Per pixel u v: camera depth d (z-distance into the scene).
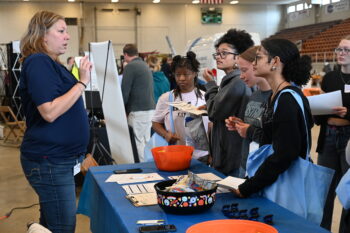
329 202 2.32
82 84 1.77
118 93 3.76
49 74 1.68
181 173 2.09
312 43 16.50
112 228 1.55
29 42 1.77
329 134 2.41
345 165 2.33
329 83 2.52
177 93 2.68
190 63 2.62
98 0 16.56
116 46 17.45
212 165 2.28
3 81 9.90
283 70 1.63
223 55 2.17
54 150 1.75
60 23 1.79
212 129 2.25
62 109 1.70
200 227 1.19
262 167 1.55
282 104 1.51
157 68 7.02
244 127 1.83
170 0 17.23
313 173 1.51
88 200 2.20
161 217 1.42
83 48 16.86
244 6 18.97
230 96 2.05
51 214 1.80
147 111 4.38
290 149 1.48
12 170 5.24
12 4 15.99
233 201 1.58
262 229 1.17
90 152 3.98
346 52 2.37
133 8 17.44
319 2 17.77
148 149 2.73
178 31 18.14
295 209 1.52
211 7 18.36
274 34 19.50
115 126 3.88
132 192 1.73
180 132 2.64
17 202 3.91
